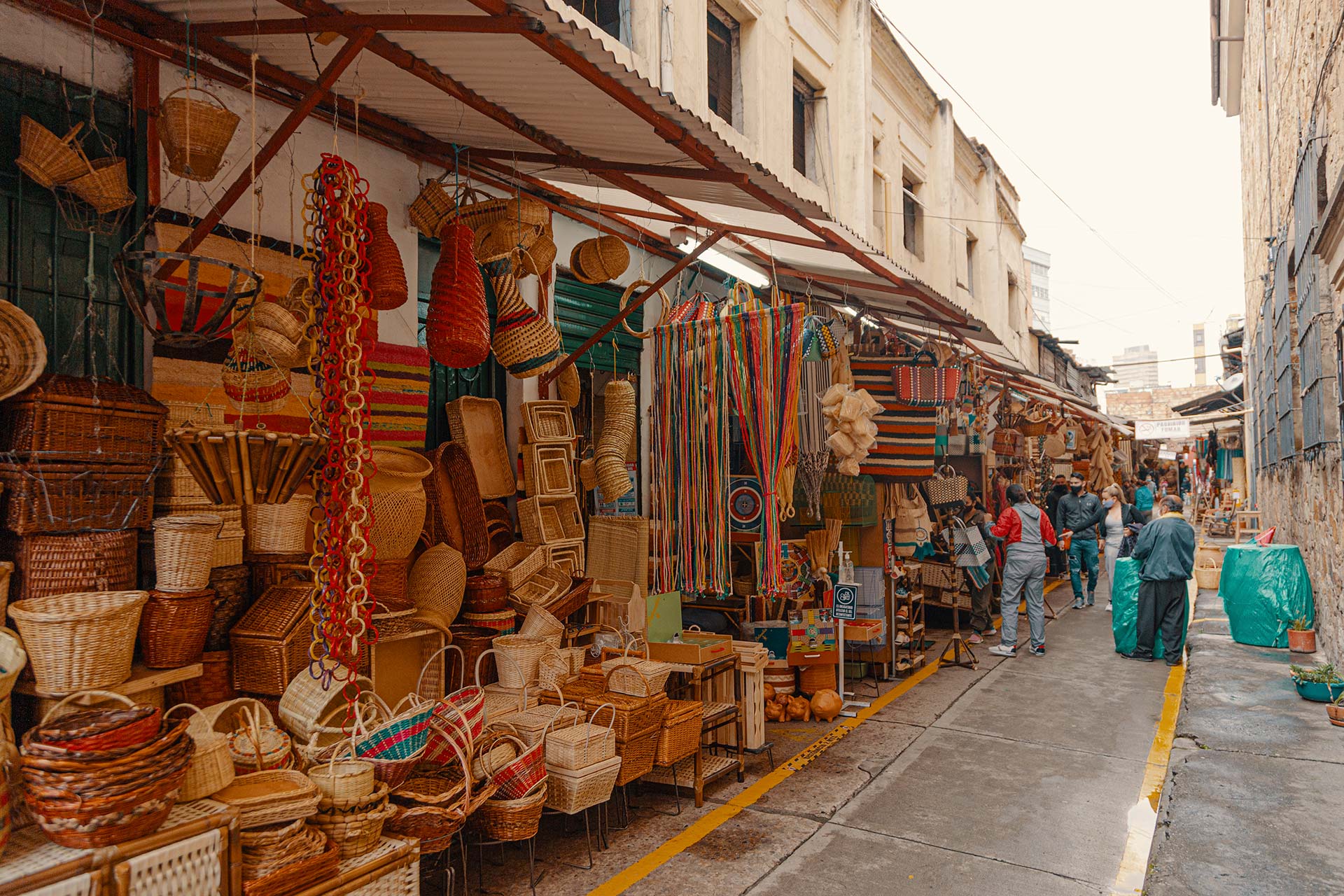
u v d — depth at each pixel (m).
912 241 13.85
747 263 7.34
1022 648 9.12
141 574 3.24
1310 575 8.38
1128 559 8.76
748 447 5.25
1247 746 5.20
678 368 5.55
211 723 2.78
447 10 2.93
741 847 4.14
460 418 5.11
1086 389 32.97
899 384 7.45
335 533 2.99
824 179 10.93
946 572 9.02
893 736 5.96
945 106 14.22
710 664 5.00
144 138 3.46
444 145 4.75
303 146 4.15
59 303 3.21
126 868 2.19
